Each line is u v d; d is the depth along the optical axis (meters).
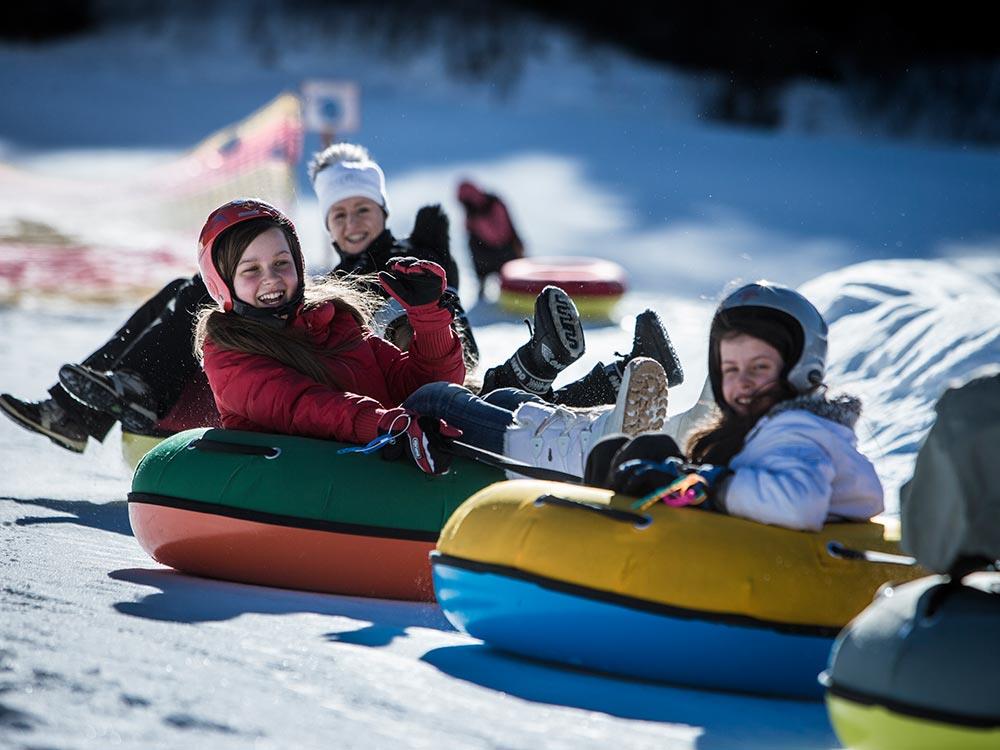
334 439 13.82
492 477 13.66
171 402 18.34
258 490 13.20
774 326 10.56
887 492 17.94
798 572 10.12
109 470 20.89
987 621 7.88
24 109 117.44
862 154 104.56
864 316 26.52
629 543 10.16
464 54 145.00
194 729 7.98
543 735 8.52
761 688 10.34
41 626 10.21
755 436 10.65
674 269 62.00
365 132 108.94
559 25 148.88
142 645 9.84
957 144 131.88
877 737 7.95
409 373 15.32
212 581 13.52
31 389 28.39
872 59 139.25
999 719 7.55
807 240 70.31
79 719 7.96
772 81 139.50
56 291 46.72
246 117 117.62
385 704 8.91
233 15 151.50
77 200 65.94
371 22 148.88
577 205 80.94
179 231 60.31
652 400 13.34
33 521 16.28
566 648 10.43
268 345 14.23
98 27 149.88
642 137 108.94
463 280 55.16
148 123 114.69
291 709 8.55
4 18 148.00
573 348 16.05
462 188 48.00
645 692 10.08
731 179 90.75
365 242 19.59
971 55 139.12
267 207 14.51
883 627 8.09
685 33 144.88
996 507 8.07
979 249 67.88
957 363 22.22
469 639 11.48
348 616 12.20
